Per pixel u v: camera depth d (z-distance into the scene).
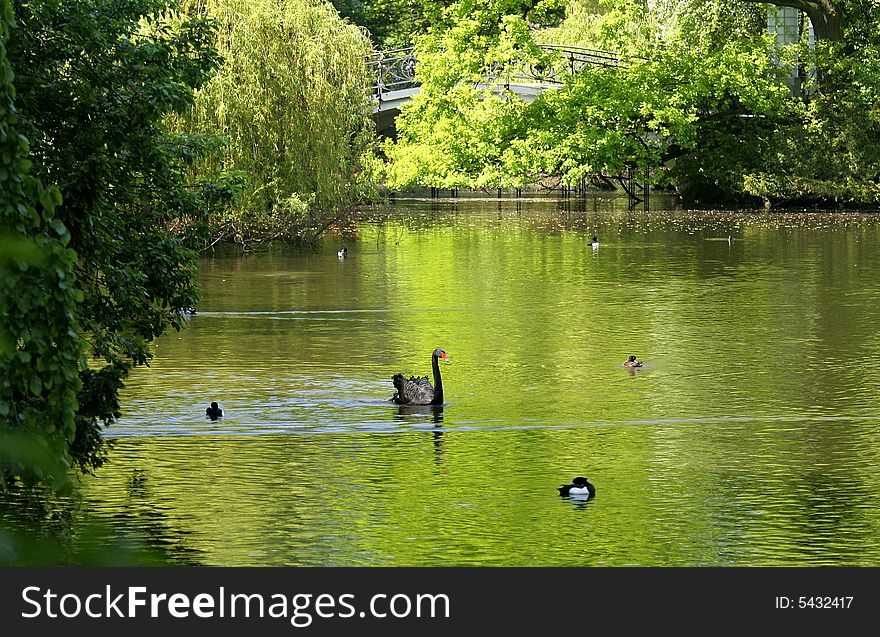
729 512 16.12
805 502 16.55
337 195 48.16
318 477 17.69
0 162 9.84
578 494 16.78
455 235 56.81
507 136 64.69
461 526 15.56
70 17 17.59
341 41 48.38
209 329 30.20
